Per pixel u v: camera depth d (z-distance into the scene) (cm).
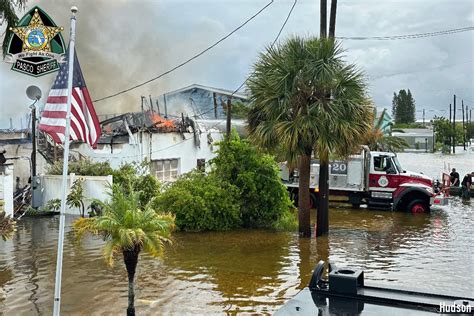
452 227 1630
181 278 997
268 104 1363
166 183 1978
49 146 2117
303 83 1344
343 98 1335
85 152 2091
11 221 1105
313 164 2103
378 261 1145
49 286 934
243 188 1573
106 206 787
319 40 1373
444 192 2191
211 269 1068
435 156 6769
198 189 1530
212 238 1415
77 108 741
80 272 1033
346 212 2003
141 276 1009
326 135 1316
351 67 1368
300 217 1439
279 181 1594
